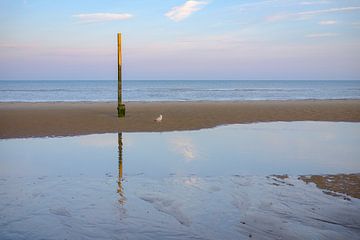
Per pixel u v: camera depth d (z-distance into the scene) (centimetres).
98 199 852
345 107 3359
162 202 832
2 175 1059
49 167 1155
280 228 689
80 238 647
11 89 8762
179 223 714
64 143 1562
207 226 700
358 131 1975
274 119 2475
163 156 1316
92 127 2003
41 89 8775
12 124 2089
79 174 1072
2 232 670
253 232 673
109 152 1380
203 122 2266
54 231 675
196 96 5734
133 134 1806
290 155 1354
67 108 3139
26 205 809
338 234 666
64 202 830
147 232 673
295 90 8394
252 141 1641
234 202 831
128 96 5722
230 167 1167
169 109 3075
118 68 2411
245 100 4534
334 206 804
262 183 986
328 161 1265
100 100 4591
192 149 1448
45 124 2095
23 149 1434
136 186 955
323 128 2088
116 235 660
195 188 938
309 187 949
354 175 1071
